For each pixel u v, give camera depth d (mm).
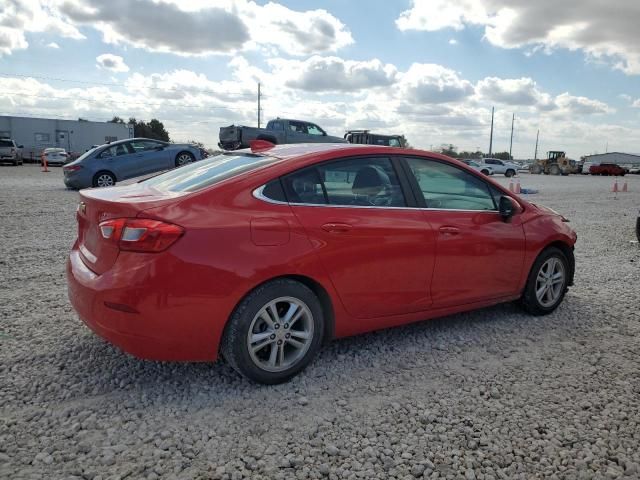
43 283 5477
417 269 3902
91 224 3350
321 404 3174
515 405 3227
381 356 3912
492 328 4578
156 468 2504
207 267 3016
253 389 3328
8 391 3189
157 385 3336
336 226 3479
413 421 3006
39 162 43219
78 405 3057
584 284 6188
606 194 22391
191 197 3156
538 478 2545
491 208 4523
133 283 2930
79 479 2406
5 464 2486
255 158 3766
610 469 2623
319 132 25906
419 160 4133
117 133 49375
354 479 2486
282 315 3385
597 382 3570
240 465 2555
